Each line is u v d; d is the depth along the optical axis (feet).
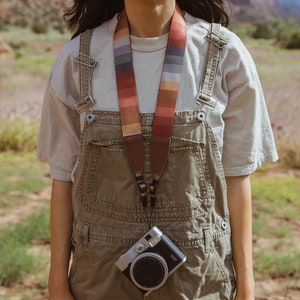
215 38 5.52
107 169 5.37
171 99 5.32
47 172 27.76
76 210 5.55
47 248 17.43
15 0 253.65
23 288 14.85
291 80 68.44
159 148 5.25
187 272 5.32
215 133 5.41
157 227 5.30
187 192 5.30
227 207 5.54
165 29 5.51
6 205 21.83
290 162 29.53
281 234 18.61
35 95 59.21
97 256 5.41
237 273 5.76
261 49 132.87
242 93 5.60
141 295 5.41
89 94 5.48
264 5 353.72
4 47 104.53
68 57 5.72
